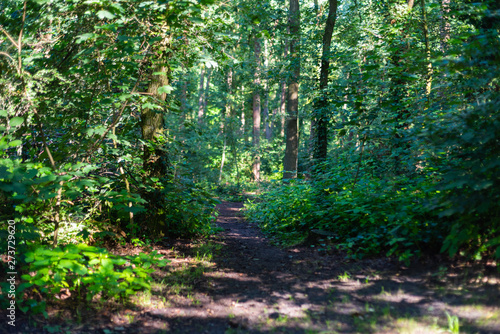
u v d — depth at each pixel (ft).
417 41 24.58
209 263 17.71
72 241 16.30
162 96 20.39
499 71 11.89
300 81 41.22
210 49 19.01
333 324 10.39
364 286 13.17
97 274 11.76
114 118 17.21
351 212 19.56
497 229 12.01
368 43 26.37
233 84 80.38
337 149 28.43
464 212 12.30
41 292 11.98
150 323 11.11
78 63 15.46
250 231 29.94
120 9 12.99
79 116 15.92
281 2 42.98
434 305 10.69
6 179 11.54
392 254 15.39
